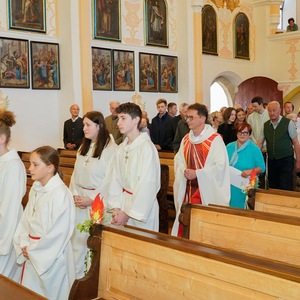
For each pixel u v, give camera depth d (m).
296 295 1.99
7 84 9.30
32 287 3.48
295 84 15.19
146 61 11.92
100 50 10.87
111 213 4.07
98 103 10.92
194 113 4.74
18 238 3.54
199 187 4.66
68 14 9.88
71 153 8.67
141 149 4.00
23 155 8.84
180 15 12.58
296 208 3.96
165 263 2.52
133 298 2.68
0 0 9.19
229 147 5.51
